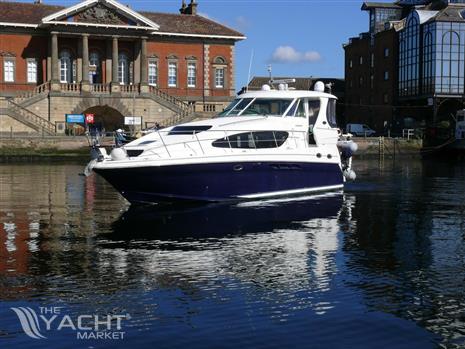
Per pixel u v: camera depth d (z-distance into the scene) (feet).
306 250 46.06
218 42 229.25
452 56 229.66
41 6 215.31
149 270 39.99
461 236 51.96
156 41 222.07
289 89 83.92
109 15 205.77
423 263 42.27
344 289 36.09
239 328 30.09
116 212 64.39
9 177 112.57
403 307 33.06
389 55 260.21
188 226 55.47
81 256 43.75
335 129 79.82
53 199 76.59
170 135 70.18
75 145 178.81
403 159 202.90
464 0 242.78
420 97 238.27
